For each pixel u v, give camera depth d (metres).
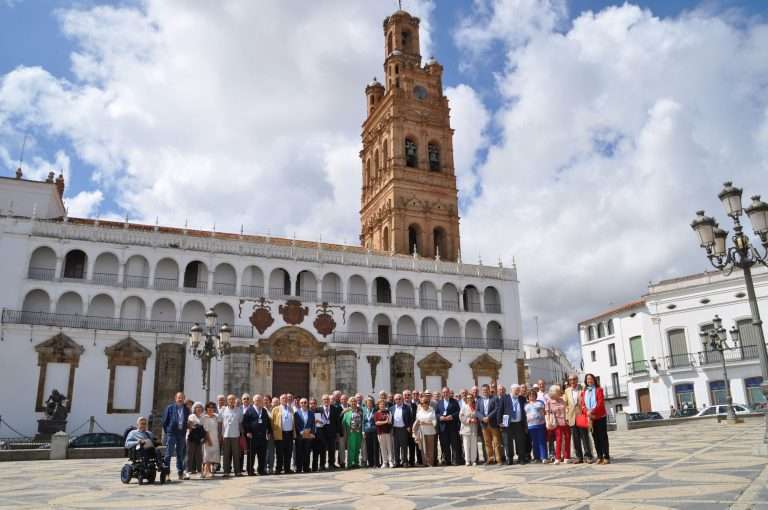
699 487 11.28
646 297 65.06
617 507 9.88
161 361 52.97
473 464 20.33
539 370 109.44
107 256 56.84
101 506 12.97
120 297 54.84
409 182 76.94
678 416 51.72
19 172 60.06
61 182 66.75
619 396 68.44
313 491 14.56
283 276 63.28
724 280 60.16
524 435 19.94
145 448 18.05
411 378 62.44
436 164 80.81
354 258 65.44
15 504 13.52
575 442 18.28
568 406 18.52
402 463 21.62
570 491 12.04
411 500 12.20
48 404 45.75
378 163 83.06
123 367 52.09
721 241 19.58
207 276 59.03
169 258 58.09
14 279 51.78
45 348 50.06
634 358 66.94
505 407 20.05
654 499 10.36
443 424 21.64
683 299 62.53
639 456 18.75
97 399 50.72
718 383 58.69
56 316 52.44
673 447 21.45
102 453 32.78
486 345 69.00
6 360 49.09
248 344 57.00
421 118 80.31
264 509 11.84
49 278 53.25
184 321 56.94
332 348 60.16
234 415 20.59
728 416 37.41
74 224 55.09
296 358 58.88
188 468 20.66
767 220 17.78
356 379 59.94
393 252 71.25
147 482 18.22
